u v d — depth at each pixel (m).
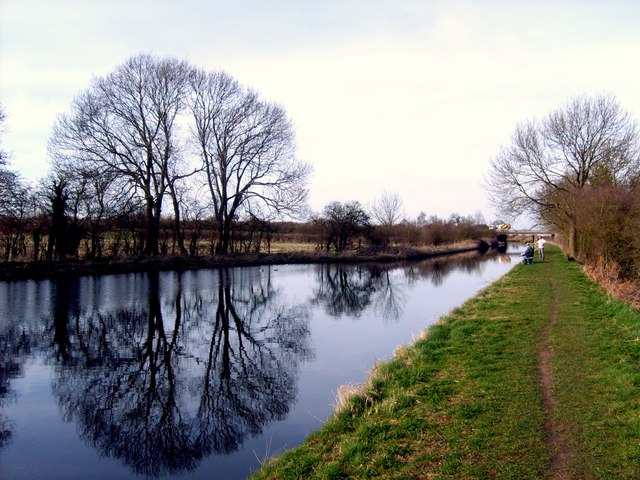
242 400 9.49
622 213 20.19
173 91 33.69
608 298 14.98
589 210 22.38
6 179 25.30
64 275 27.44
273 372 11.20
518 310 14.37
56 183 29.86
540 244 37.44
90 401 9.55
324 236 50.12
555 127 33.09
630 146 30.86
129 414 8.90
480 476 4.94
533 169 33.81
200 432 8.09
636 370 7.70
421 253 53.47
